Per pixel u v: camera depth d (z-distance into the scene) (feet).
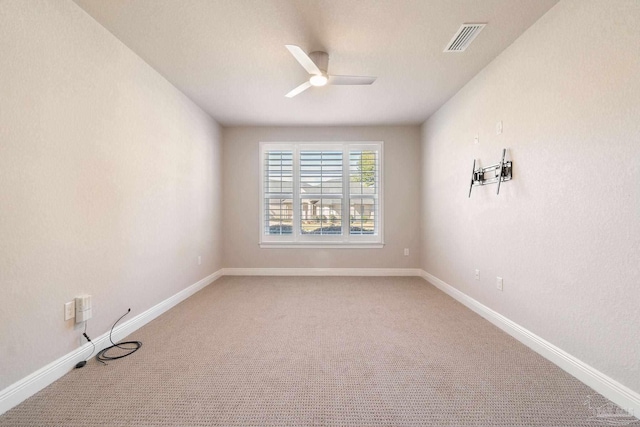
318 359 6.70
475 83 9.79
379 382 5.79
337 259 15.55
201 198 12.88
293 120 14.49
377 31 7.45
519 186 7.63
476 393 5.43
